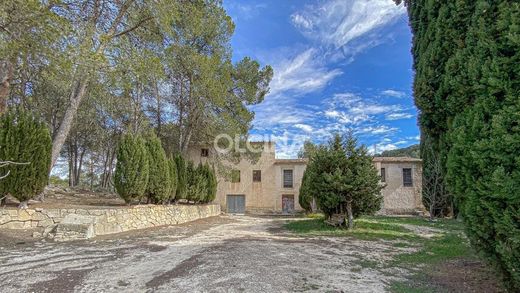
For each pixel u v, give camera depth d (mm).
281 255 6180
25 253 5973
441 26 4473
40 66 7125
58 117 16469
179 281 4281
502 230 3100
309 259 5945
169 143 20719
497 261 3383
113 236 8617
